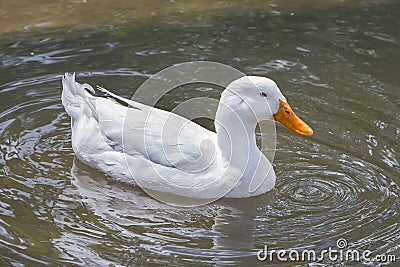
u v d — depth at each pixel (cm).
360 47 1265
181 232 829
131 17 1364
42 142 1002
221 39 1283
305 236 816
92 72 1166
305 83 1145
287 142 1006
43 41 1262
